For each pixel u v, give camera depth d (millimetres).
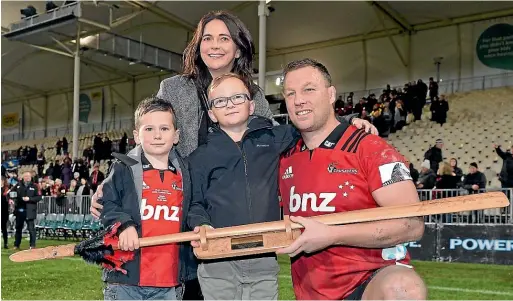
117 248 2443
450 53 19781
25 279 6992
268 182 2590
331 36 21469
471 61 19359
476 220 8914
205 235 2207
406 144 18438
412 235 2184
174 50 23109
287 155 2490
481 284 6324
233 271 2588
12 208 15227
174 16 20094
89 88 29391
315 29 20766
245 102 2635
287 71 2369
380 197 2211
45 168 25547
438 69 19969
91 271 7750
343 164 2277
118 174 2742
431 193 10414
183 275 2820
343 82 21984
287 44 22344
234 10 19250
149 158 2826
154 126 2754
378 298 2125
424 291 2074
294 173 2395
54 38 18438
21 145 30828
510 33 18547
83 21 16906
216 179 2604
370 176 2234
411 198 2195
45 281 6816
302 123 2301
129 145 22125
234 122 2627
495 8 18359
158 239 2348
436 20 19688
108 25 18562
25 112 32281
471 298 5398
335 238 2094
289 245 2146
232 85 2629
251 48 2889
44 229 14250
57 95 30906
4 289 6219
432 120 18250
